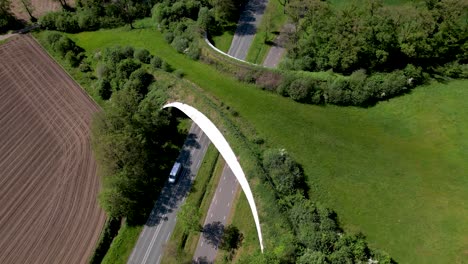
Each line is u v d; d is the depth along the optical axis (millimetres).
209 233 80375
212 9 129375
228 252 77125
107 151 83500
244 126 87875
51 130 101438
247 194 78875
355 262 62562
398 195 73312
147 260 78750
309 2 114312
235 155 83000
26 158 95562
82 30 133625
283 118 88375
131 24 130750
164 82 104312
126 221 83938
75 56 118500
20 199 87625
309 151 81438
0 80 115062
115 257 79562
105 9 135750
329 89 89250
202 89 99250
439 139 79750
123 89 101938
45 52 123438
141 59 111688
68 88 112062
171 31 123188
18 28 134000
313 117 87938
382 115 85750
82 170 92188
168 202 86812
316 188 75750
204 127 93188
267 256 62594
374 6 100500
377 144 81188
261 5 136250
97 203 86250
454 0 91500
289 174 74750
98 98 108438
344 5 121500
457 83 88125
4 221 84000
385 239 68125
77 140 98562
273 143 83562
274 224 70312
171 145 96750
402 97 87625
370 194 74062
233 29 128625
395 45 91625
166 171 92188
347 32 95438
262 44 122000
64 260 78062
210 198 85625
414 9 98375
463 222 68188
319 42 100500
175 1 131625
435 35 91250
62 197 87562
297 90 90188
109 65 110438
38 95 110625
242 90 97562
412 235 68125
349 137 83125
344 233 68500
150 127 93438
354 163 78812
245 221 79625
